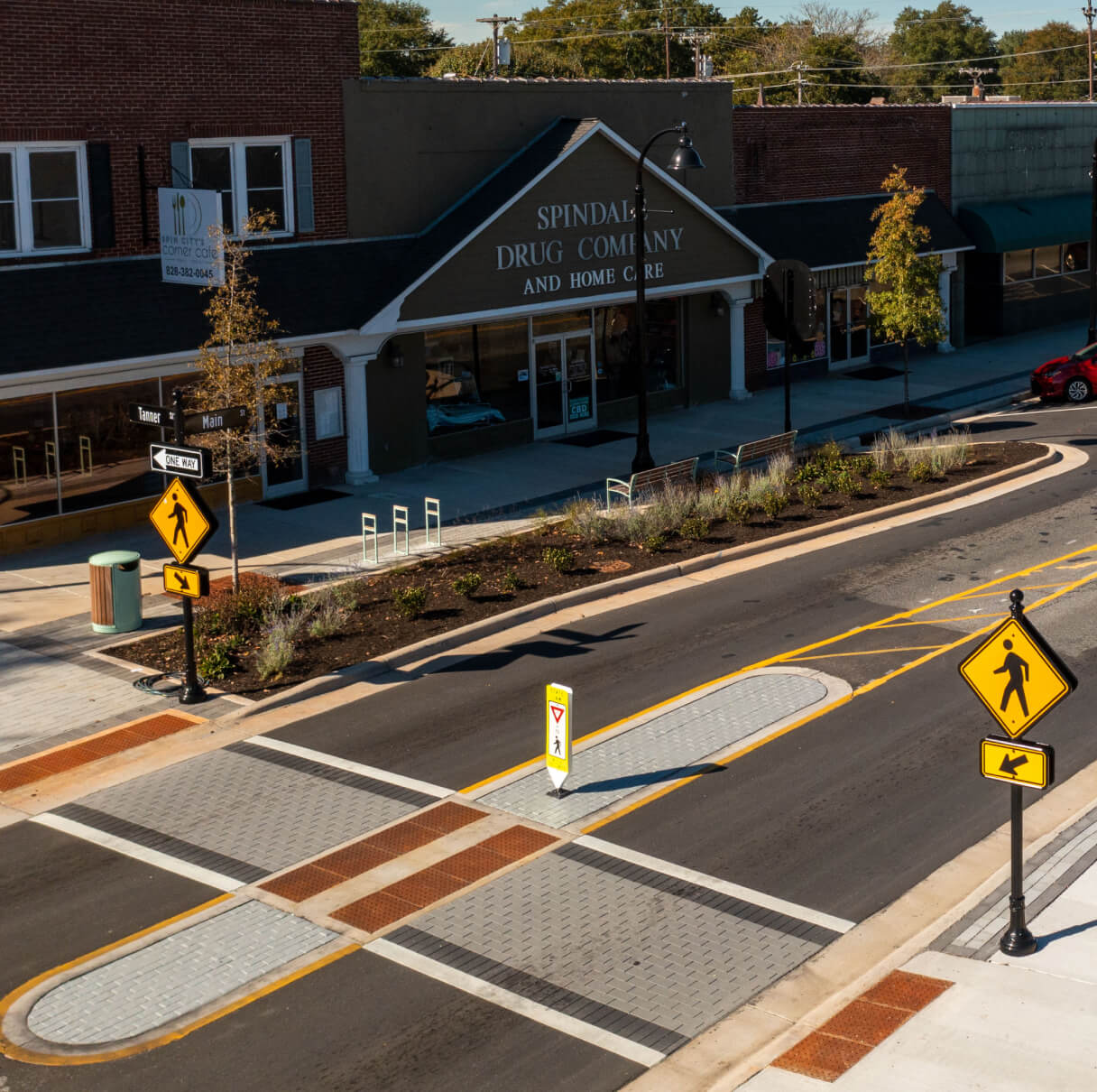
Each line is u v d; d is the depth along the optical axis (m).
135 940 11.94
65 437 24.77
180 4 25.92
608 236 32.72
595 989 11.02
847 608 20.69
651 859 13.23
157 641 19.84
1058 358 43.53
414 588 21.56
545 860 13.23
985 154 46.84
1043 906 11.95
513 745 15.99
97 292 24.80
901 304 35.09
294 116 28.02
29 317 23.72
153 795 14.95
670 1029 10.48
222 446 21.17
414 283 28.50
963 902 12.10
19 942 11.96
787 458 29.03
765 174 39.25
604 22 97.06
